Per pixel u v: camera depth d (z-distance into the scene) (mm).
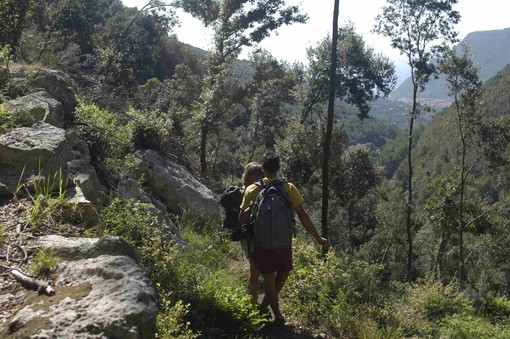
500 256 40312
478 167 90875
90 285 2775
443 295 8250
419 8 33500
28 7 19875
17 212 3746
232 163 40594
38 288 2732
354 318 5016
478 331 6742
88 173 5477
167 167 9297
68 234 3654
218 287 4680
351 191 38125
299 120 36500
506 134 33281
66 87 7906
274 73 35125
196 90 35125
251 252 4742
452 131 120438
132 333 2453
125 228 4684
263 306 5012
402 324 5590
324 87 35000
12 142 4379
